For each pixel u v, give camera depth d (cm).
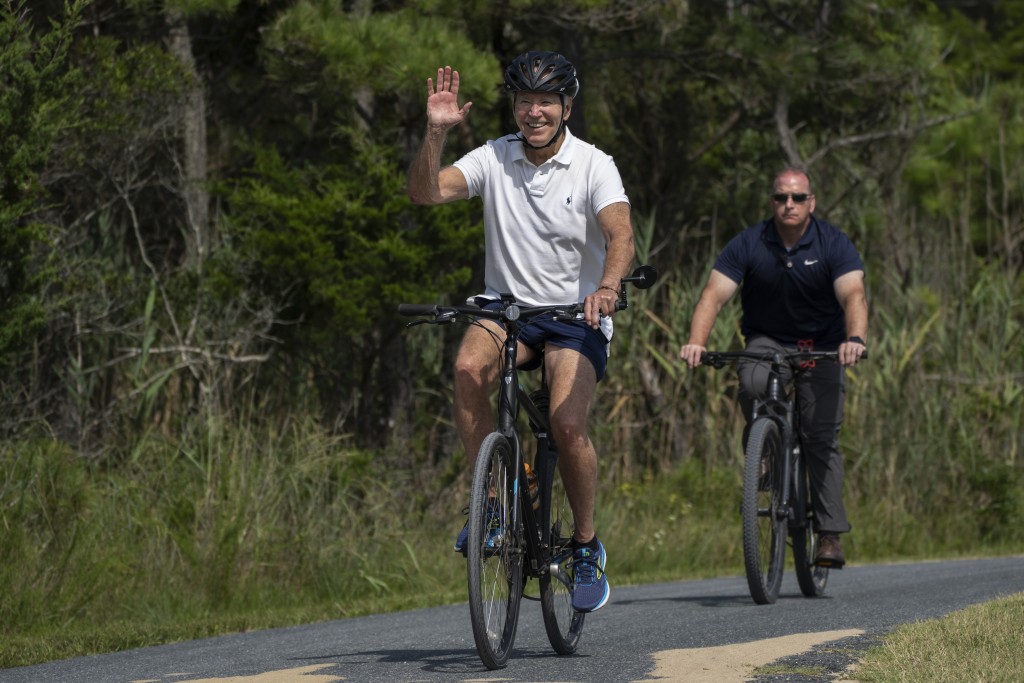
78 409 3597
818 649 1748
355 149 4178
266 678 1681
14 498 2847
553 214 1748
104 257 3947
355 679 1641
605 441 4541
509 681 1591
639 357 4753
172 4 3784
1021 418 5103
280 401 4053
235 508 3062
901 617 2122
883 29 5888
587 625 2227
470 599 1608
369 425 4316
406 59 3797
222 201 4544
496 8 4322
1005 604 2052
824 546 2645
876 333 5247
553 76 1708
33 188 2853
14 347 2881
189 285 3994
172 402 3847
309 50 3856
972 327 5444
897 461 4716
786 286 2612
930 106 6800
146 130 3772
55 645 2255
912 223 6228
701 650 1772
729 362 2644
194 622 2570
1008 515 4750
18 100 2809
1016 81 8050
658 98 6200
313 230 3916
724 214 6297
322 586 3131
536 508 1772
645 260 4766
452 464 4291
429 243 4072
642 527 4034
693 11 5406
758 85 5481
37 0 3659
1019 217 6531
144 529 2989
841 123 6144
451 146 4956
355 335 4028
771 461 2555
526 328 1770
